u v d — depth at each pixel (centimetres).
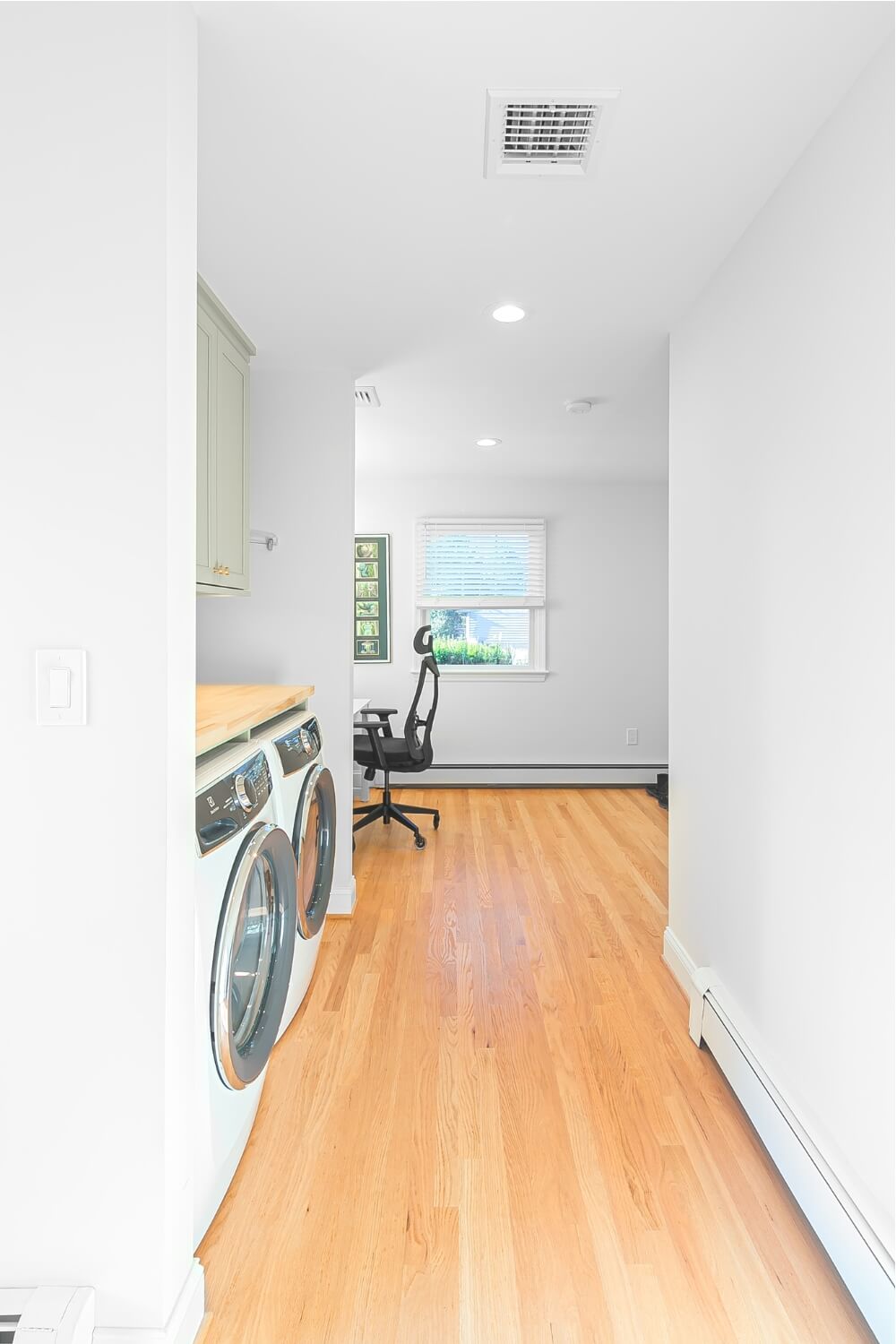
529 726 585
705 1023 216
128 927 120
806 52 137
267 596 324
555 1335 130
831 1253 141
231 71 143
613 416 388
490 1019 237
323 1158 174
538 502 577
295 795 231
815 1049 160
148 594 119
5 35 117
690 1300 137
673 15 129
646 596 583
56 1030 120
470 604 573
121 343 117
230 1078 154
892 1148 131
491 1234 152
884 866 134
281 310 257
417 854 416
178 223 122
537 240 208
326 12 128
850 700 146
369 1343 129
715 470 224
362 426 409
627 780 586
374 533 576
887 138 133
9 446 118
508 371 319
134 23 117
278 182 180
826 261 156
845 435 148
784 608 176
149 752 119
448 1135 182
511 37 134
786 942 175
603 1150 176
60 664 119
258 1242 150
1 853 120
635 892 356
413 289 240
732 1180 167
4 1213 121
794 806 171
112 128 116
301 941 238
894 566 130
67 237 117
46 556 119
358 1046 222
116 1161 121
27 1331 113
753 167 173
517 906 337
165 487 118
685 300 247
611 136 162
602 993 254
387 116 156
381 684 581
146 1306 121
